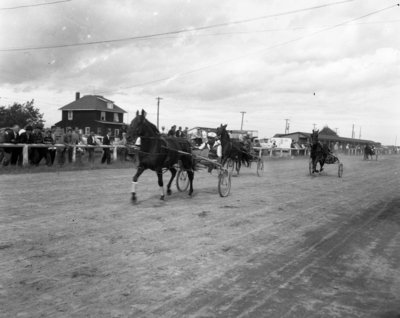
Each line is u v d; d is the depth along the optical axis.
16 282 4.75
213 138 17.20
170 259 5.83
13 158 16.62
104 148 20.44
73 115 66.69
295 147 45.16
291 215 9.68
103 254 5.93
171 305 4.29
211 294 4.63
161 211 9.26
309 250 6.70
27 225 7.40
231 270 5.48
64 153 18.50
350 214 10.30
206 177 17.64
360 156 59.38
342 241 7.43
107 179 14.70
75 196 10.70
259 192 13.58
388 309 4.46
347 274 5.59
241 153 18.78
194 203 10.61
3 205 9.11
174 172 11.80
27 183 12.56
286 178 19.20
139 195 11.41
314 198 12.82
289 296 4.68
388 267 5.99
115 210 9.12
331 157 21.09
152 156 10.20
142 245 6.46
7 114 56.25
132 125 9.99
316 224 8.82
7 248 6.02
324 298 4.68
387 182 19.92
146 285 4.81
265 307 4.34
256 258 6.08
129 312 4.08
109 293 4.53
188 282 4.96
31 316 3.92
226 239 7.11
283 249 6.67
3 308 4.08
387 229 8.69
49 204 9.45
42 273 5.06
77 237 6.75
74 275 5.04
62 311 4.05
